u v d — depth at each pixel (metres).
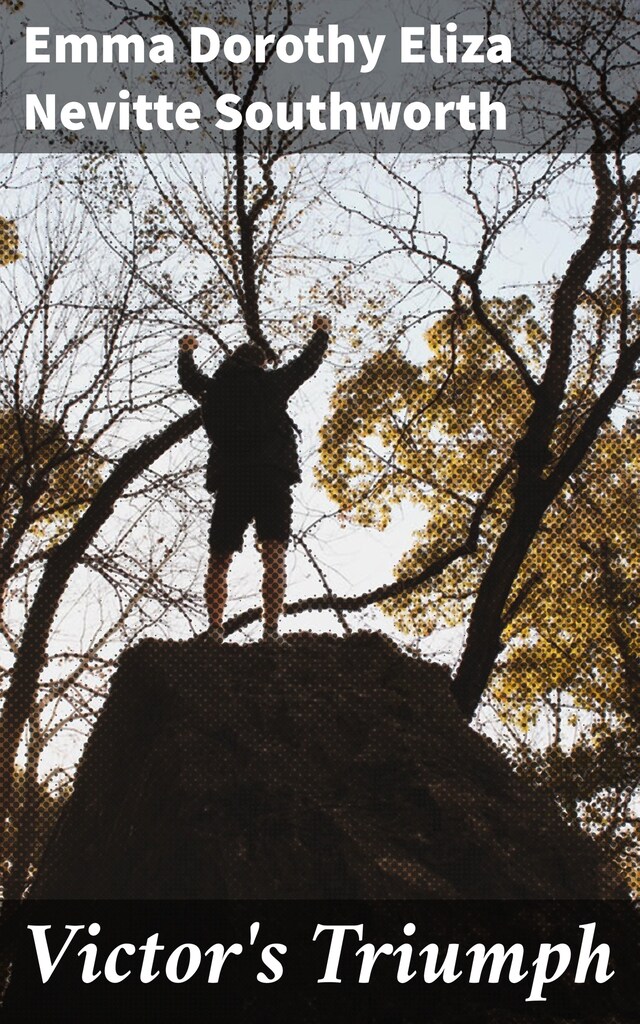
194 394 8.56
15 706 12.20
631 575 14.23
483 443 13.71
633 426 13.48
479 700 11.80
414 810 6.75
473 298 12.36
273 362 12.41
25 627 12.36
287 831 6.49
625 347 12.09
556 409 12.10
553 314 12.22
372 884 6.25
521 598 12.88
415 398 13.30
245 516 8.23
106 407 12.80
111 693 8.02
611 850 11.57
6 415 12.86
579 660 14.42
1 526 12.70
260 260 12.66
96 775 7.94
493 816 6.86
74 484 13.37
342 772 6.92
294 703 7.22
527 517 11.93
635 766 13.00
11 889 10.85
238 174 12.57
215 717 7.11
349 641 8.00
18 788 11.96
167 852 6.64
